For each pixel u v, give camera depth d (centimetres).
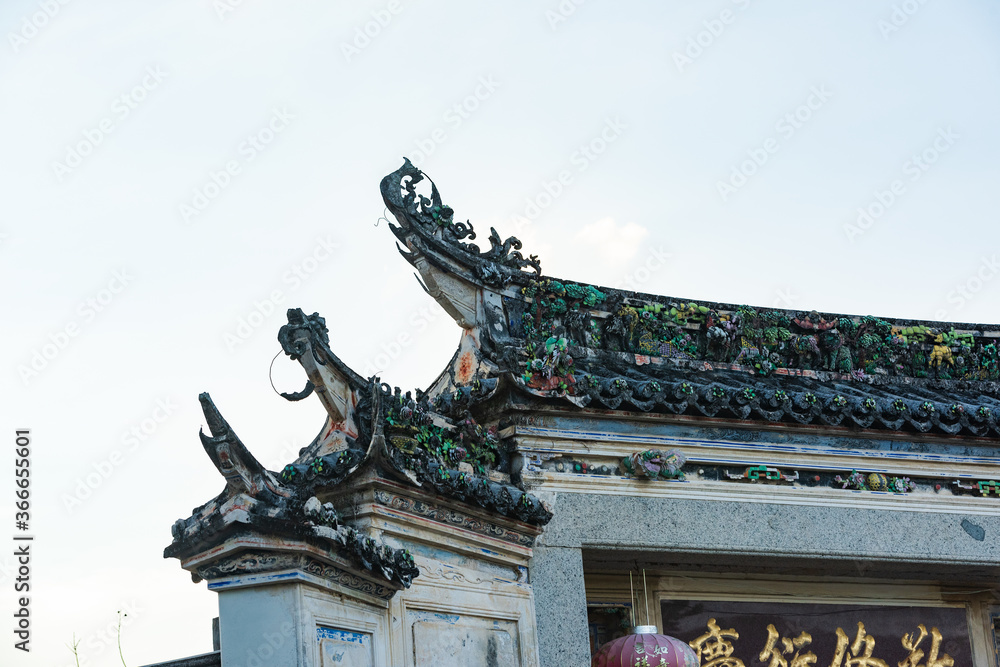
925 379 2511
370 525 1585
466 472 1817
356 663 1486
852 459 2217
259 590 1388
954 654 2411
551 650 1862
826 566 2220
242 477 1361
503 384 1916
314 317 1609
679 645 1912
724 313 2291
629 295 2200
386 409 1576
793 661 2252
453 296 2034
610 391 1983
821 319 2402
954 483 2305
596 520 1973
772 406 2112
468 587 1747
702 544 2048
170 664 1705
